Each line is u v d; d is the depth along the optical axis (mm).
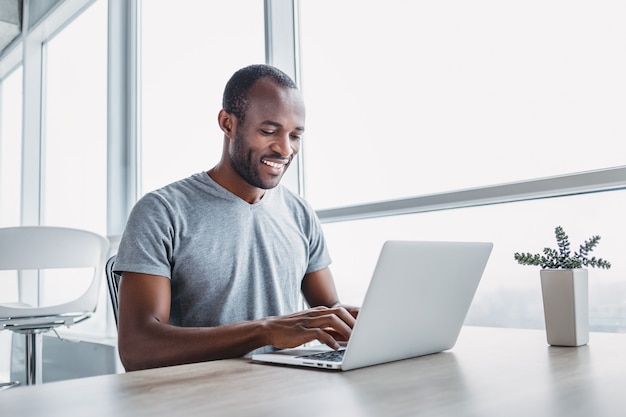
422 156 1803
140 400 651
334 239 1990
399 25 1883
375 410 588
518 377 766
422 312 921
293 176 2109
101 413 592
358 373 810
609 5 1440
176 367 886
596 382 724
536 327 1530
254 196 1475
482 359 925
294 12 2211
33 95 3877
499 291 1602
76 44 3516
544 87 1553
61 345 3219
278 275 1472
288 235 1517
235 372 829
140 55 3090
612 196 1411
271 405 614
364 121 1962
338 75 2053
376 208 1842
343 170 2020
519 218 1565
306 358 905
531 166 1570
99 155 3176
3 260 2129
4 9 3961
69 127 3527
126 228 1310
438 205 1694
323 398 646
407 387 707
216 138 2541
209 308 1365
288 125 1391
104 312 2994
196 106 2662
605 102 1440
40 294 3551
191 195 1415
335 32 2072
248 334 993
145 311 1176
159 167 2904
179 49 2787
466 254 977
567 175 1451
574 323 1038
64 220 3533
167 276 1271
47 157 3783
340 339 1089
